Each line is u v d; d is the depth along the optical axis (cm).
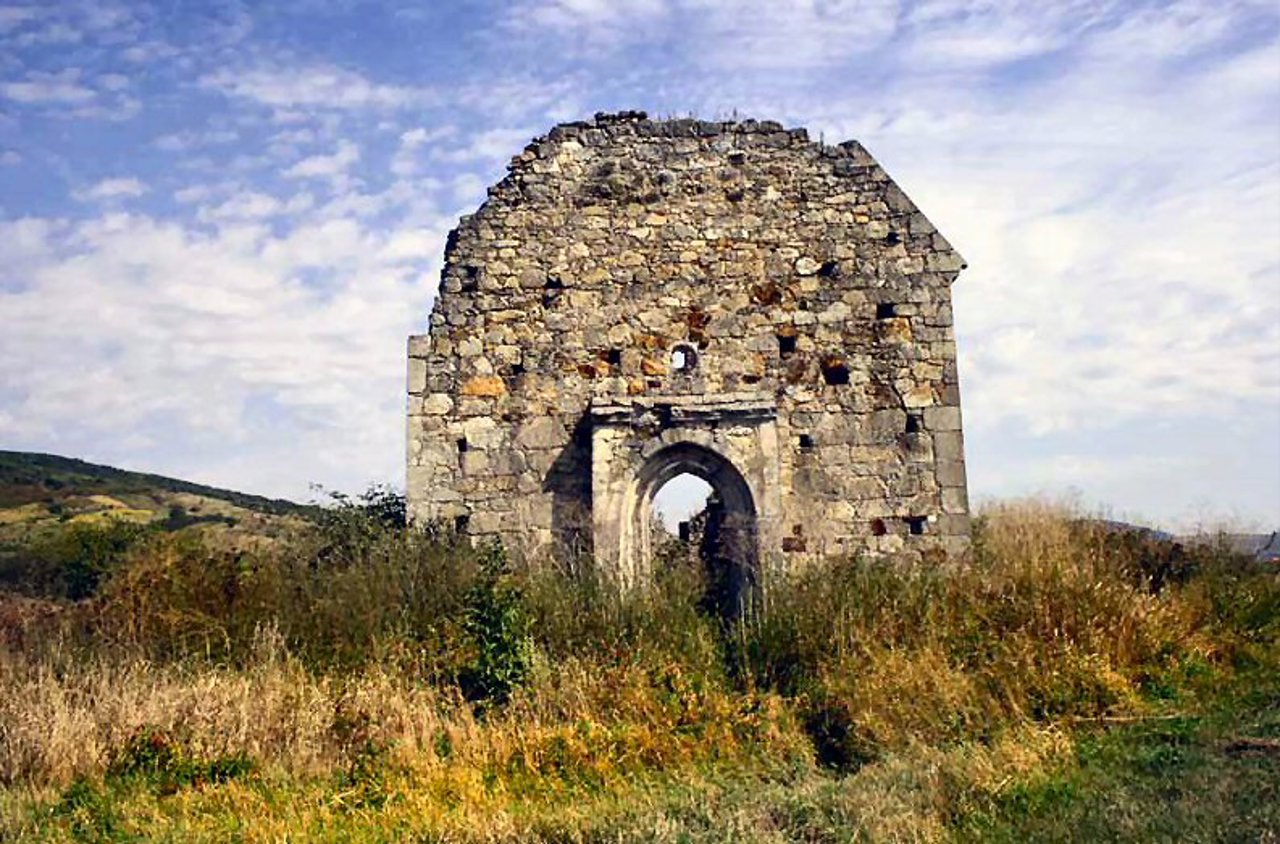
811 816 923
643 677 1298
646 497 1736
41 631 1365
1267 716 1140
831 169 1852
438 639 1379
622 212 1831
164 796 1059
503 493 1734
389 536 1605
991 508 2239
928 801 950
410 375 1767
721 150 1858
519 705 1252
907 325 1795
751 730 1214
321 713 1184
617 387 1773
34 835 944
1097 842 812
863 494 1744
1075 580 1436
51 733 1126
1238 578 1612
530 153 1853
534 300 1798
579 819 938
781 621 1399
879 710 1198
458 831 922
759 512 1684
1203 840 782
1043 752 1052
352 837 921
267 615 1406
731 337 1794
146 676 1255
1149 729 1130
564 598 1449
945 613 1397
